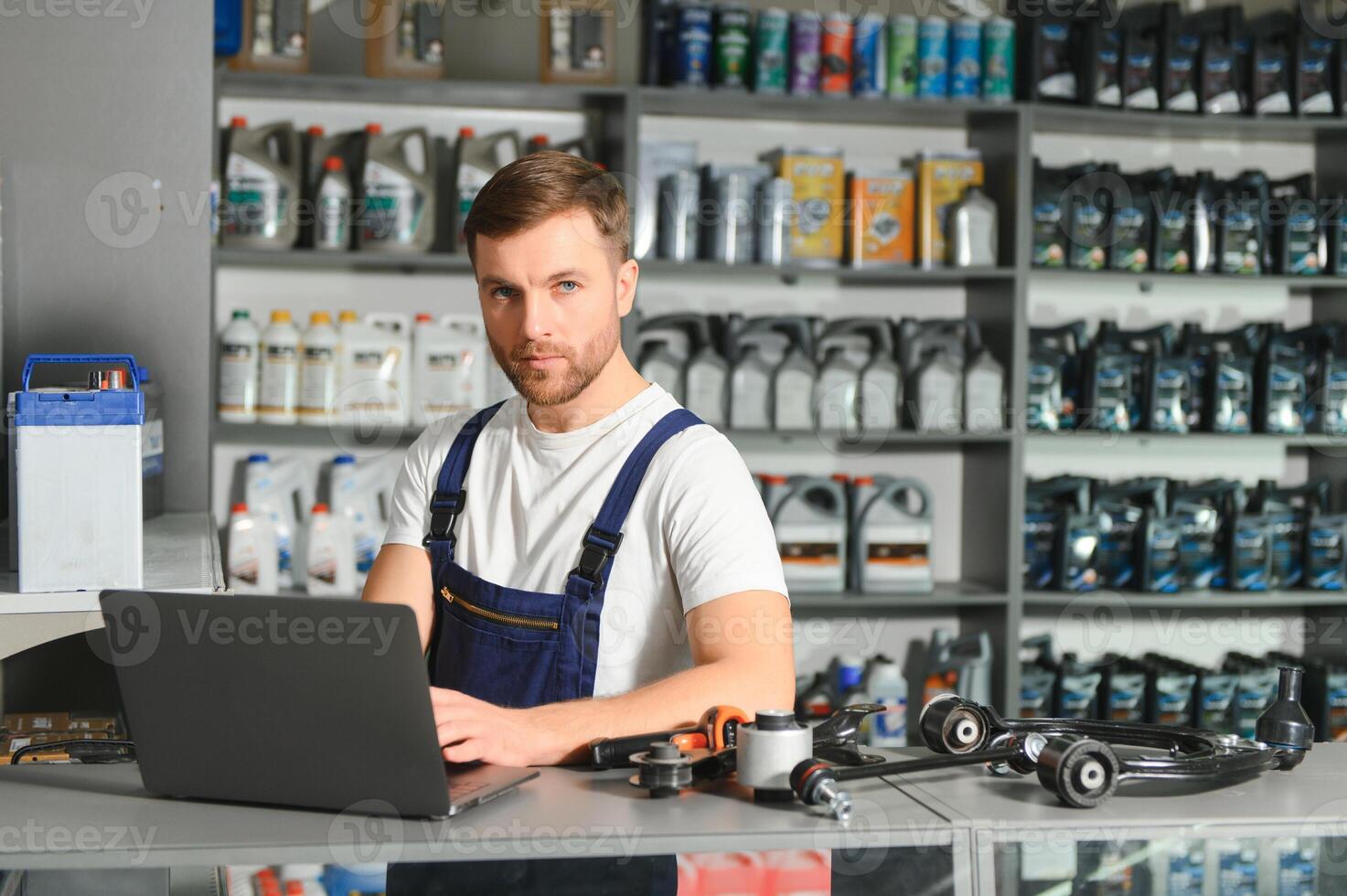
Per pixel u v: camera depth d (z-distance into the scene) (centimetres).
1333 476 351
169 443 250
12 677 228
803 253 320
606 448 135
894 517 320
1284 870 96
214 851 85
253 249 289
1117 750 108
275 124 298
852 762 107
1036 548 328
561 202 122
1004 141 323
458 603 137
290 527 301
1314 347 349
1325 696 331
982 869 92
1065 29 321
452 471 143
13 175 239
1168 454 353
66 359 193
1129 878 94
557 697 130
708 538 128
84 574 139
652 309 331
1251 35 333
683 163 315
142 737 95
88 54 241
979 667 323
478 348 304
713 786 102
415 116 318
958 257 318
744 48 312
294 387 296
